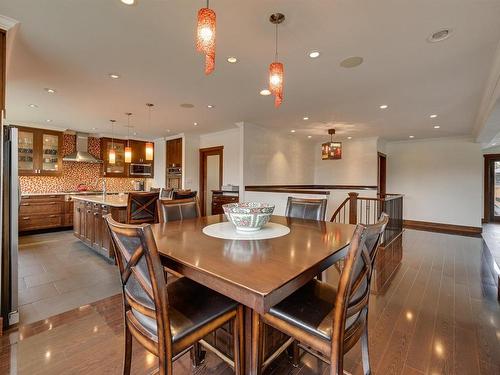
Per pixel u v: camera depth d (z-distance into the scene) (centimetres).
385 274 325
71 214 572
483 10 176
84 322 209
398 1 168
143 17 188
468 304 247
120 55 244
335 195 566
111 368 159
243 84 313
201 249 133
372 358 171
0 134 191
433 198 680
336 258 133
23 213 511
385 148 747
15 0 169
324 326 112
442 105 390
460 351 178
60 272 317
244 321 133
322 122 510
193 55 243
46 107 413
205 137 664
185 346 111
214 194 591
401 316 225
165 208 231
